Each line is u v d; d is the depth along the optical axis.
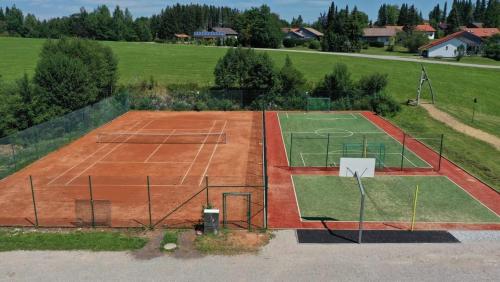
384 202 24.97
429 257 18.34
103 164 32.16
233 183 27.91
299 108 54.50
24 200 25.12
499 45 94.38
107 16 170.25
